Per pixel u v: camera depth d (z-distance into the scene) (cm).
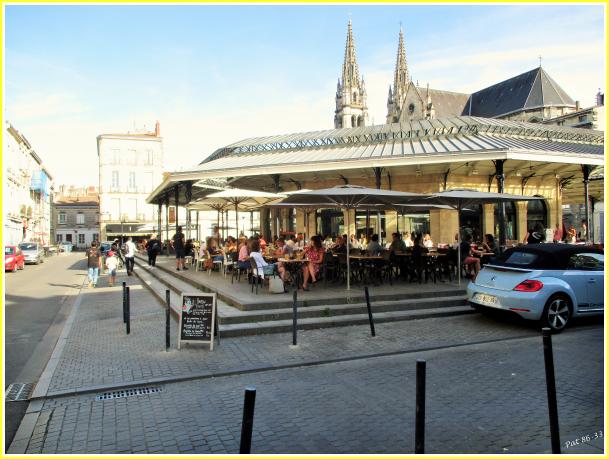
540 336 796
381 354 695
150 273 1981
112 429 450
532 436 419
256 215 4975
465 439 414
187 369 631
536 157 1728
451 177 2248
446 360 662
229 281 1319
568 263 852
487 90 6231
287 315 891
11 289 1667
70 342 802
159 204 3441
